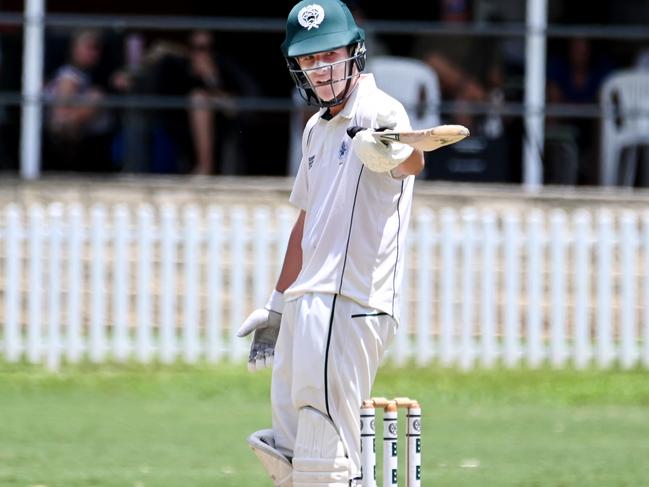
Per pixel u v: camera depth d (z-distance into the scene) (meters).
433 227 51.16
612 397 43.00
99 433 35.59
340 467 19.53
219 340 47.69
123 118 57.56
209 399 42.03
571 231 50.00
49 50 58.69
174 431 36.06
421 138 18.14
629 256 48.06
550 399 42.59
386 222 19.70
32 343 47.50
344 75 19.78
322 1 19.89
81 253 47.97
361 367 19.66
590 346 49.09
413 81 56.50
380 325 19.70
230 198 53.50
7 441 34.19
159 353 47.59
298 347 19.69
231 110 57.16
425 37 57.12
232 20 59.59
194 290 47.66
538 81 57.94
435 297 49.97
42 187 53.62
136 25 56.62
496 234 47.97
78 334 47.75
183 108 57.38
